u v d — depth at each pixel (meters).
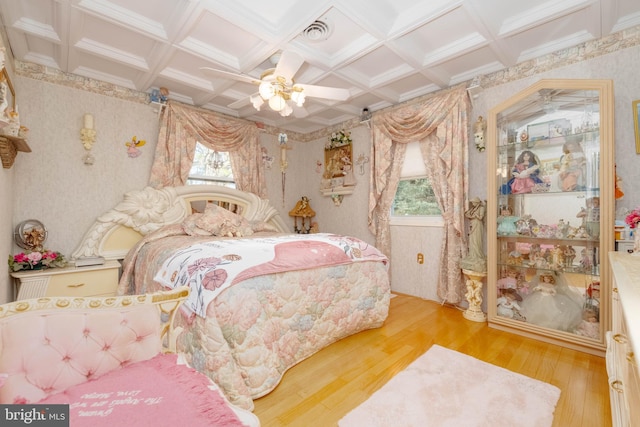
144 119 3.61
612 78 2.44
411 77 3.31
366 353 2.31
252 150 4.44
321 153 5.12
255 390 1.71
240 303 1.76
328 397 1.76
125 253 3.31
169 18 2.35
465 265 3.05
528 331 2.59
